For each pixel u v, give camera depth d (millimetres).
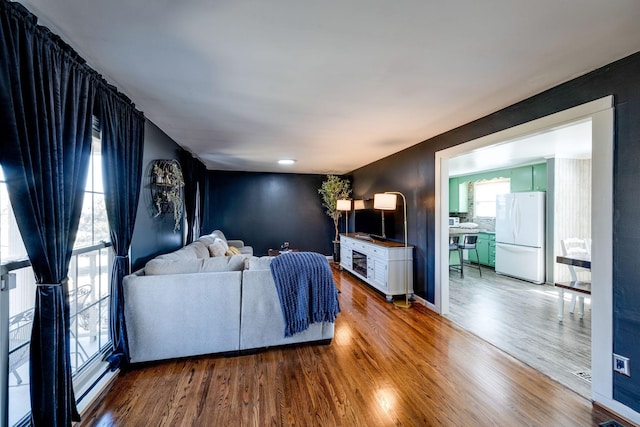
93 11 1325
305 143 4039
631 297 1739
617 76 1803
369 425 1701
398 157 4551
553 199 4781
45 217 1388
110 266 2400
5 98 1182
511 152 4441
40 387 1417
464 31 1495
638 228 1710
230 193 6781
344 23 1422
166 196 3322
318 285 2641
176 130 3391
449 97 2383
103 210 2299
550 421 1743
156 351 2338
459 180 7203
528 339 2852
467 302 4020
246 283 2510
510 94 2326
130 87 2176
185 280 2391
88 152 1763
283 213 7082
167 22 1410
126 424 1689
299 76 2006
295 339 2631
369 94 2318
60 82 1494
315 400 1916
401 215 4430
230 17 1370
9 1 1232
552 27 1464
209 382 2113
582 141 3691
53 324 1435
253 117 2893
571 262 3139
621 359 1780
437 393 1999
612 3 1286
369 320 3338
